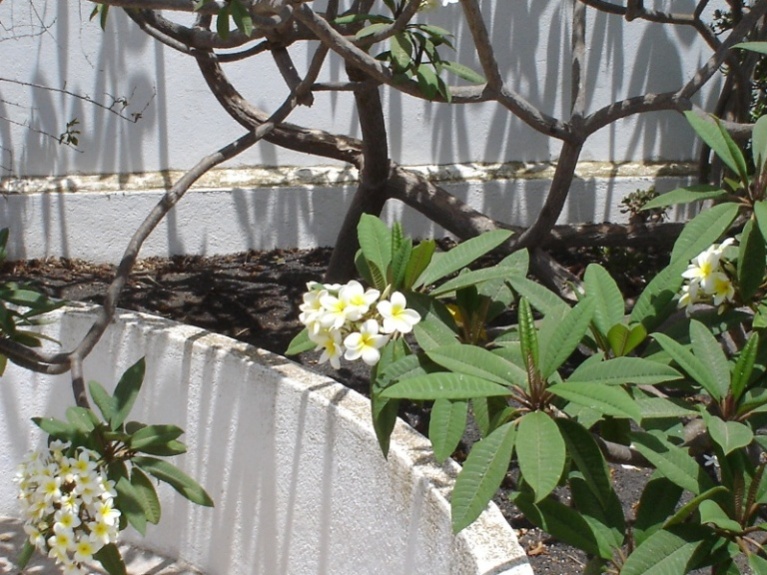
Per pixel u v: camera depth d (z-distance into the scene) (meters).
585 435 1.69
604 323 1.98
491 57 2.87
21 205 4.28
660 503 1.75
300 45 4.43
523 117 3.16
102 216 4.36
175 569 3.48
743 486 1.67
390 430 1.96
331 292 1.82
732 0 3.84
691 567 1.61
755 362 1.87
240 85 4.43
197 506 3.39
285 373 3.00
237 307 3.99
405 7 2.79
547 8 4.57
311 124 4.51
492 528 2.16
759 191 1.96
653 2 4.61
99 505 2.37
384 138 3.61
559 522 1.74
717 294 1.89
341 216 4.60
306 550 2.94
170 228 4.42
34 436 3.69
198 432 3.31
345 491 2.71
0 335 2.75
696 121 2.02
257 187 4.49
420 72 2.82
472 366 1.69
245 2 2.40
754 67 4.18
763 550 1.65
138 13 3.29
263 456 3.07
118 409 2.61
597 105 4.71
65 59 4.31
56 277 4.20
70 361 2.72
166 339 3.35
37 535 2.38
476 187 4.61
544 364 1.69
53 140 4.38
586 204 4.73
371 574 2.60
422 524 2.32
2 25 4.22
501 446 1.65
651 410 1.78
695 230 1.98
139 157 4.46
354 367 3.57
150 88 4.41
